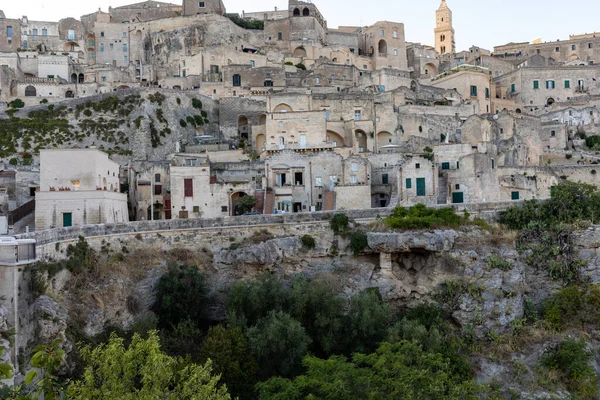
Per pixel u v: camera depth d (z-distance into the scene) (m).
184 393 28.75
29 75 116.19
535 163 95.69
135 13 148.25
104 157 60.78
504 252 55.00
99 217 56.81
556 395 45.59
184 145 91.75
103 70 118.25
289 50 134.75
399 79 116.62
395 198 70.31
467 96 115.81
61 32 132.75
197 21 136.62
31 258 37.00
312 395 33.12
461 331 51.47
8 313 34.84
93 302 44.25
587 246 55.69
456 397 35.69
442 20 185.62
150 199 70.50
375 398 33.34
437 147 77.94
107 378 28.88
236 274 52.81
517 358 49.41
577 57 147.00
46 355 16.97
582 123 109.62
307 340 43.78
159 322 48.16
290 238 54.53
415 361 39.50
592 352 49.19
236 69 111.62
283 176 72.69
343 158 72.88
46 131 90.31
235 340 42.75
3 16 134.88
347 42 145.25
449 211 57.66
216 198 68.50
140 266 49.69
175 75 124.44
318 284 49.00
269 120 82.88
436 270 54.25
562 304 52.84
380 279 54.50
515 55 154.12
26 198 67.06
